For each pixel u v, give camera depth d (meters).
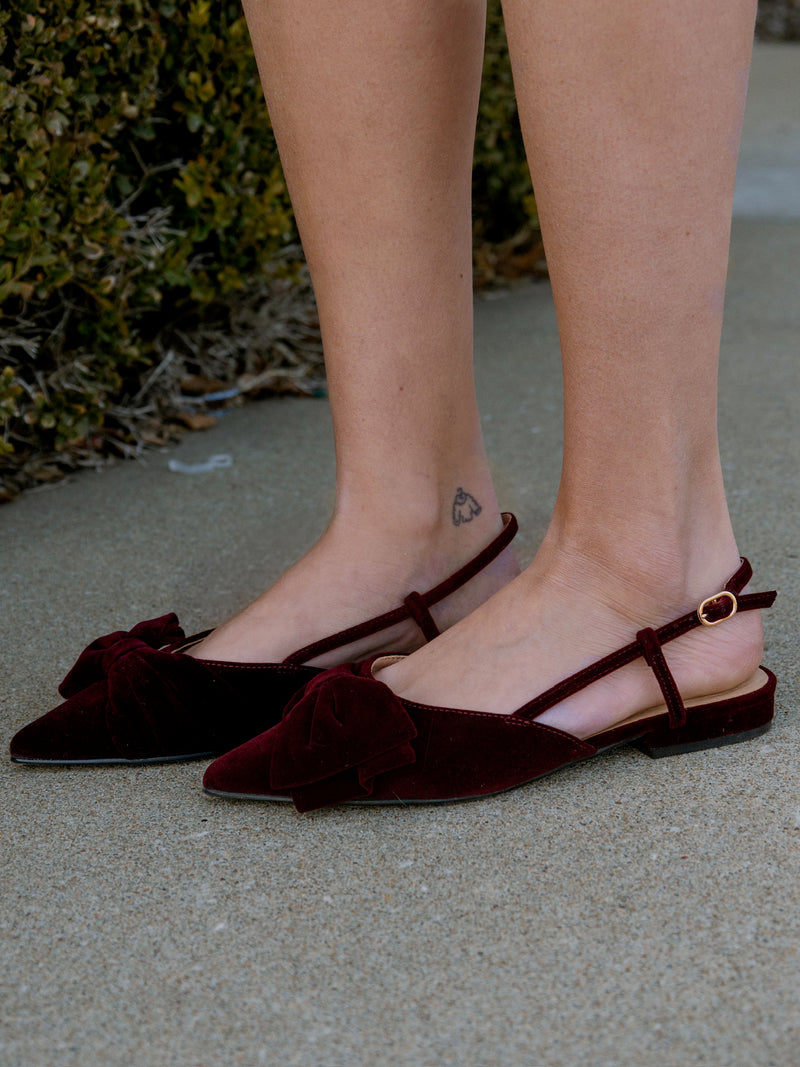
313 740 0.96
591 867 0.93
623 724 1.00
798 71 6.38
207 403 1.80
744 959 0.87
